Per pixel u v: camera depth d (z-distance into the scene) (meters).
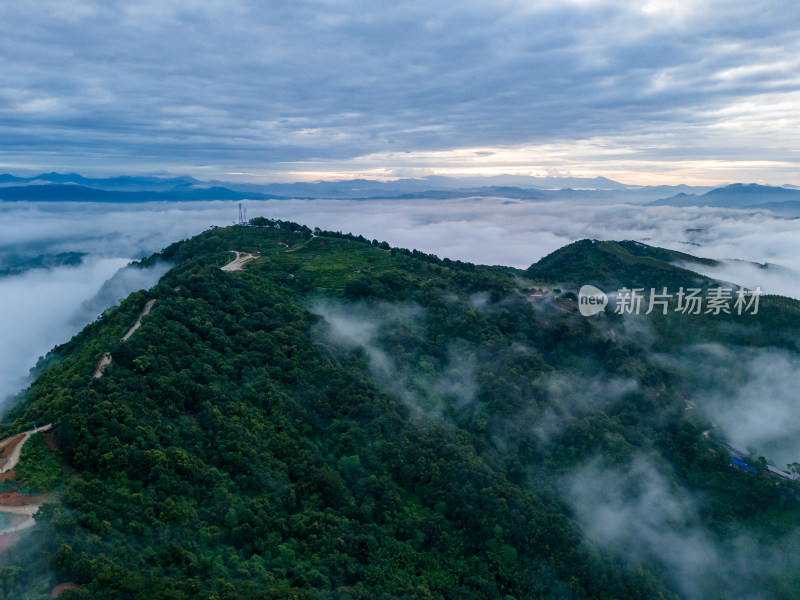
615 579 76.88
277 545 62.16
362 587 60.88
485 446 93.81
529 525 77.25
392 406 95.00
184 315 96.75
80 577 45.12
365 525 70.69
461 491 79.75
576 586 73.69
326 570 61.28
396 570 66.69
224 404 79.31
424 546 72.81
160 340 85.50
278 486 70.38
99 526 51.56
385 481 78.81
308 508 70.12
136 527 53.44
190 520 58.62
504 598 69.88
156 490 60.22
